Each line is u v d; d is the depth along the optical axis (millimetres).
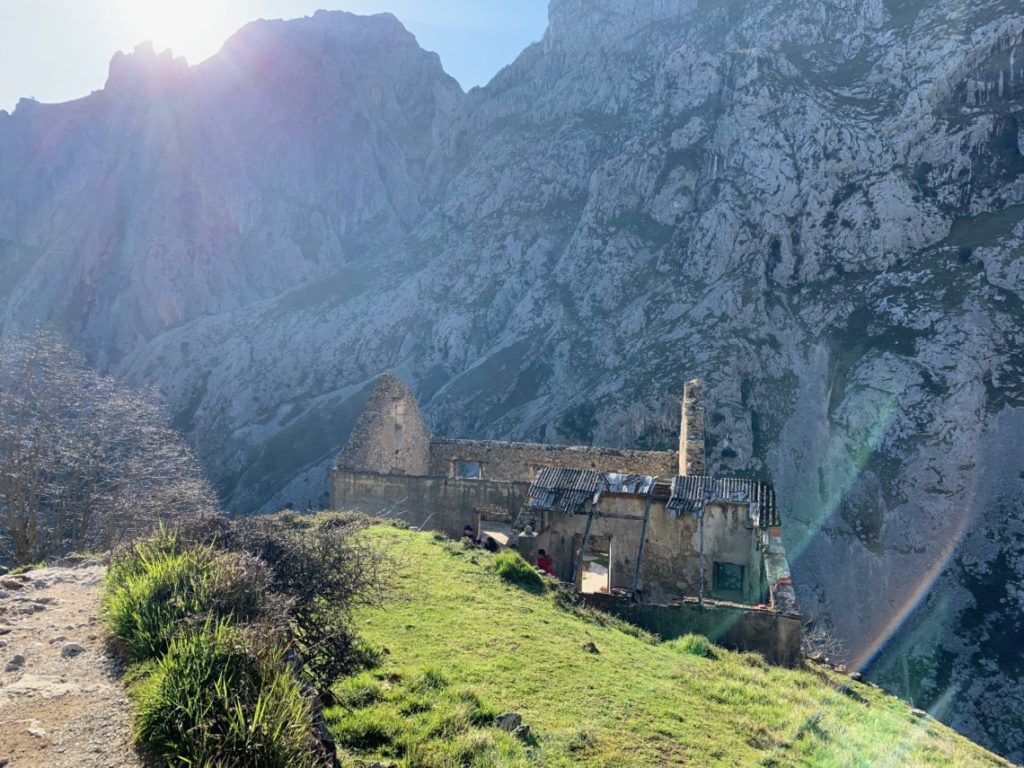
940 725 13141
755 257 86438
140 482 27094
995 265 72438
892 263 80688
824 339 78812
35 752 4453
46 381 25266
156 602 6359
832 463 67500
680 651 12789
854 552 59781
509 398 94312
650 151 105188
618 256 100750
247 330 129000
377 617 10203
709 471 68938
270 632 5812
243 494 95000
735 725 8797
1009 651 48719
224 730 4562
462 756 6117
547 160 131000
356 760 5723
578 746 7039
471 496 21656
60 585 8523
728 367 76000
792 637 14414
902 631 52469
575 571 18797
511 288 116500
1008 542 55938
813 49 104688
